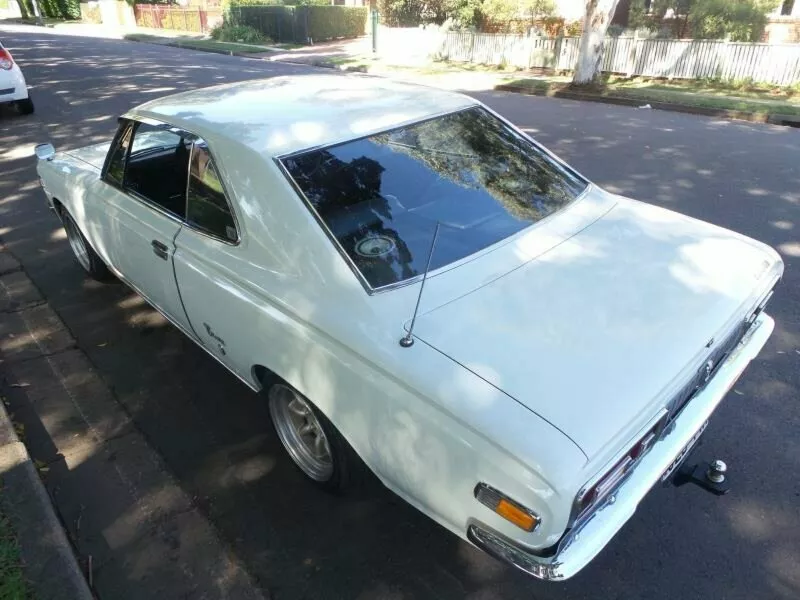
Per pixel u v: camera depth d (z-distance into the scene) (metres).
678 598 2.31
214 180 2.70
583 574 2.40
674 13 18.14
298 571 2.42
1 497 2.59
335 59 20.22
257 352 2.58
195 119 2.89
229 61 19.34
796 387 3.42
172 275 3.01
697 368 2.09
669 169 7.35
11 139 8.73
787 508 2.67
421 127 2.91
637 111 11.73
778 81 13.95
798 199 6.25
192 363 3.71
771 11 15.91
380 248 2.38
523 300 2.24
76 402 3.39
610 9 13.48
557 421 1.76
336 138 2.67
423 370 1.96
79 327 4.10
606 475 1.76
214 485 2.83
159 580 2.38
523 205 2.80
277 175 2.46
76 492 2.80
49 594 2.20
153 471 2.92
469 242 2.51
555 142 8.84
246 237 2.55
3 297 4.48
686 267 2.51
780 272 2.73
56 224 5.74
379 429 2.11
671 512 2.66
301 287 2.35
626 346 2.05
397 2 23.78
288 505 2.72
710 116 11.32
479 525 1.91
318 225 2.38
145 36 28.77
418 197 2.62
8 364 3.71
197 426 3.21
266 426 3.20
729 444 3.02
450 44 19.66
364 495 2.75
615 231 2.77
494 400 1.83
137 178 3.39
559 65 17.08
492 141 3.07
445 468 1.92
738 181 6.86
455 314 2.15
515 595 2.33
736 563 2.43
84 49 22.41
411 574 2.41
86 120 9.78
